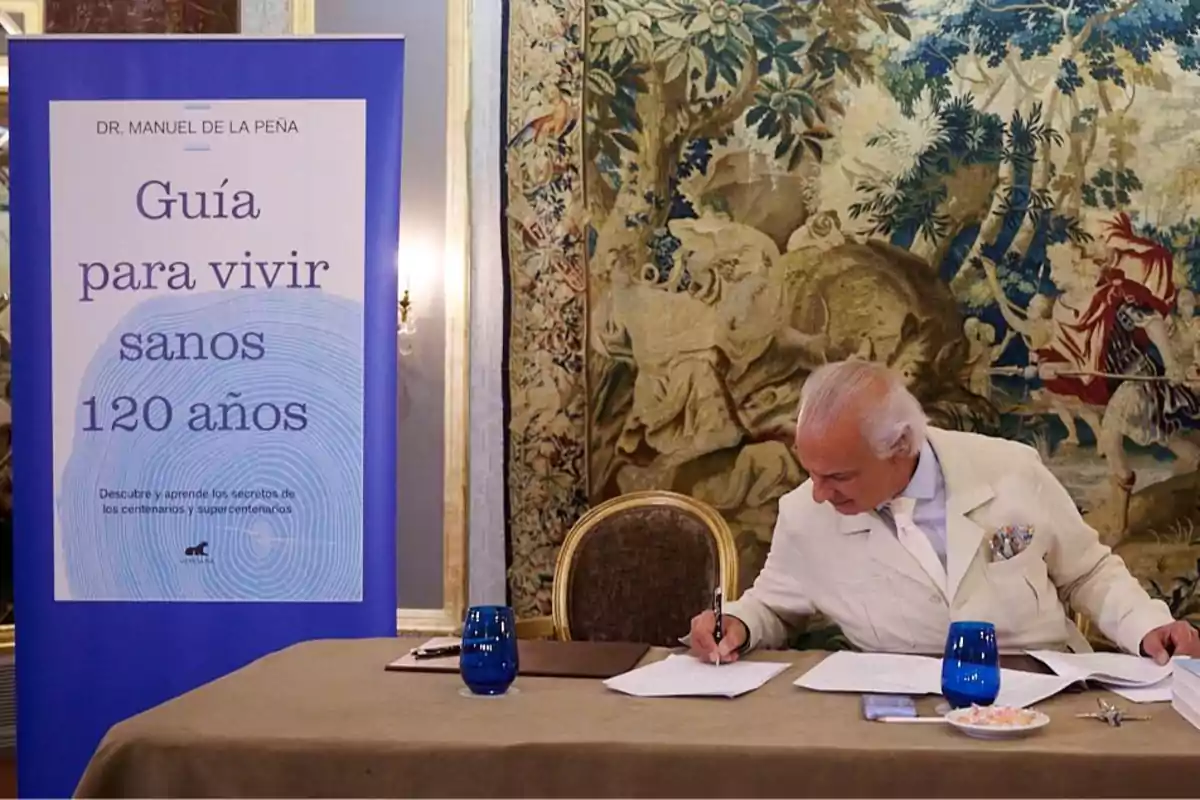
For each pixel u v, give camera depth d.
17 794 3.03
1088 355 3.83
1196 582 3.79
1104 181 3.84
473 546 4.06
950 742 1.62
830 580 2.58
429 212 4.11
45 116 2.97
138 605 2.97
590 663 2.20
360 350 2.97
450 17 4.05
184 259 2.97
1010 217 3.86
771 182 3.94
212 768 1.66
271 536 2.97
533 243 4.01
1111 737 1.65
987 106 3.87
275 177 2.97
